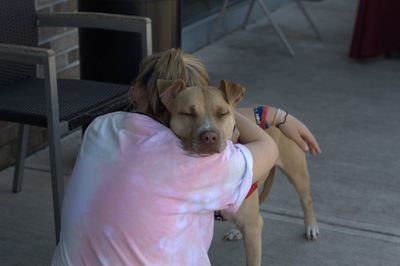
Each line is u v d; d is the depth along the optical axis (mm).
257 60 8547
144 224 2400
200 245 2619
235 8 9891
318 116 6699
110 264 2434
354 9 11328
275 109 3234
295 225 4645
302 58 8672
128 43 5434
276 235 4508
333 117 6688
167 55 2643
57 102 3770
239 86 2469
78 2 5617
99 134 2535
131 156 2434
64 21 4793
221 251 4285
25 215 4672
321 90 7480
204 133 2346
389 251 4359
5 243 4309
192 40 8789
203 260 2631
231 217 3365
